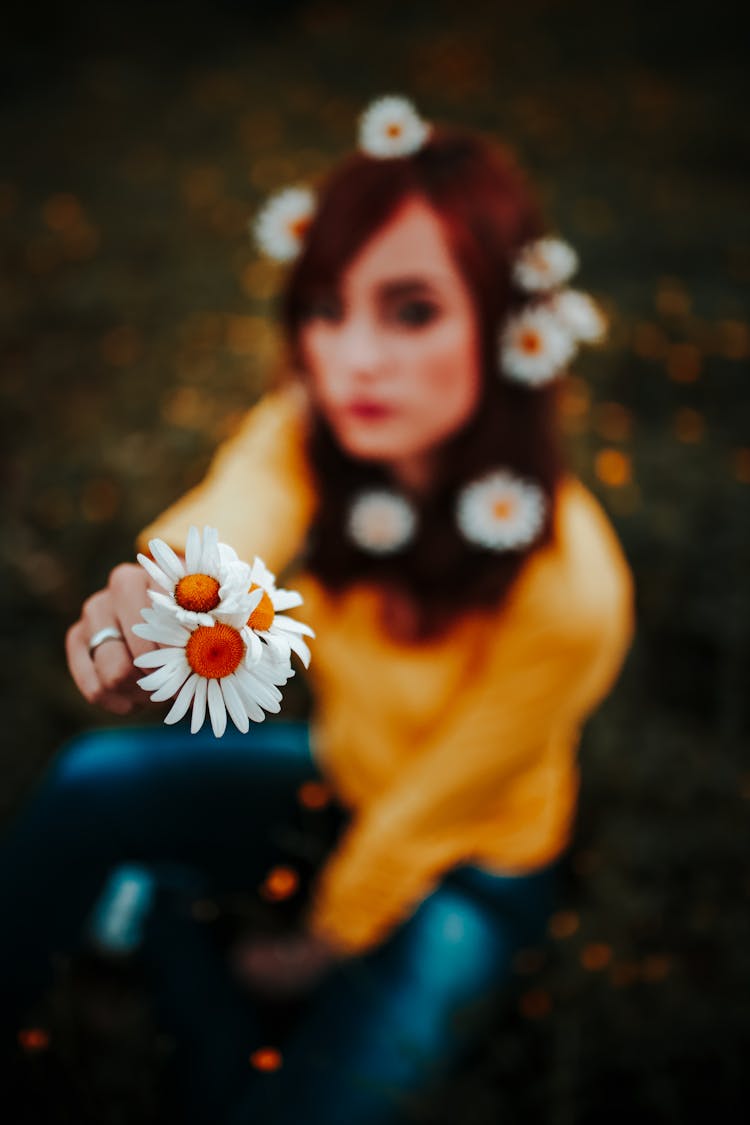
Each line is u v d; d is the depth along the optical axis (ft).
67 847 4.63
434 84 18.99
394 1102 4.33
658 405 9.74
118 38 20.99
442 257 3.91
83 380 9.82
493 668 4.40
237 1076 4.55
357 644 4.53
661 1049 5.02
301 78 19.40
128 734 4.85
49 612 7.07
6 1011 4.50
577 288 11.50
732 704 6.55
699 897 5.62
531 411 4.20
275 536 4.27
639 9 21.79
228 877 4.90
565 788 5.21
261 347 9.91
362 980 4.53
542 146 16.03
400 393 4.01
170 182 14.38
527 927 4.76
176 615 2.83
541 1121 4.87
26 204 13.66
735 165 15.42
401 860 4.46
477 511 4.22
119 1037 4.74
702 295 11.45
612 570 4.50
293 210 4.26
